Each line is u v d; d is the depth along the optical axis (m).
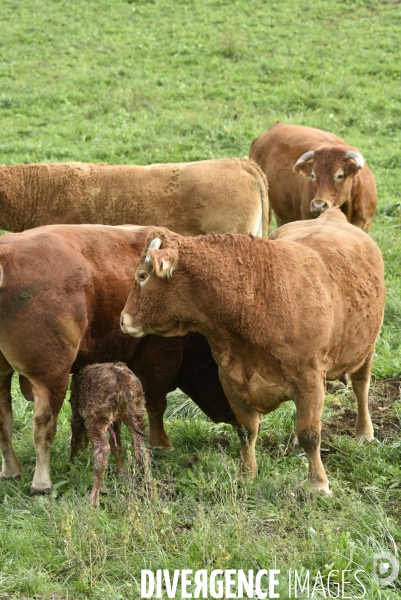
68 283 8.01
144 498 7.37
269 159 16.55
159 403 9.01
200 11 31.94
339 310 7.97
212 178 12.70
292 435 9.38
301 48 28.31
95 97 24.70
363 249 8.70
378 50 28.06
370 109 23.75
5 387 8.36
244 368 7.81
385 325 12.29
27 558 6.87
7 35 29.91
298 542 7.00
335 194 14.04
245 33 29.69
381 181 18.91
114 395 7.71
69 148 20.69
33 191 12.88
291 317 7.54
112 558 6.88
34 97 24.64
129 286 8.56
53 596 6.42
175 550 6.91
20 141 21.19
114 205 12.80
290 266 7.71
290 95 24.41
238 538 6.88
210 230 12.80
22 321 7.82
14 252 7.89
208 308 7.51
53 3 33.16
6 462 8.42
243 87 25.19
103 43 29.22
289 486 7.60
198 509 7.32
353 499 7.67
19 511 7.61
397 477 8.33
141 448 7.86
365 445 8.99
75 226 8.64
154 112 23.22
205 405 9.11
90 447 8.95
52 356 7.94
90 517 7.11
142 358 8.81
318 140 15.79
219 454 8.59
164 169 12.91
